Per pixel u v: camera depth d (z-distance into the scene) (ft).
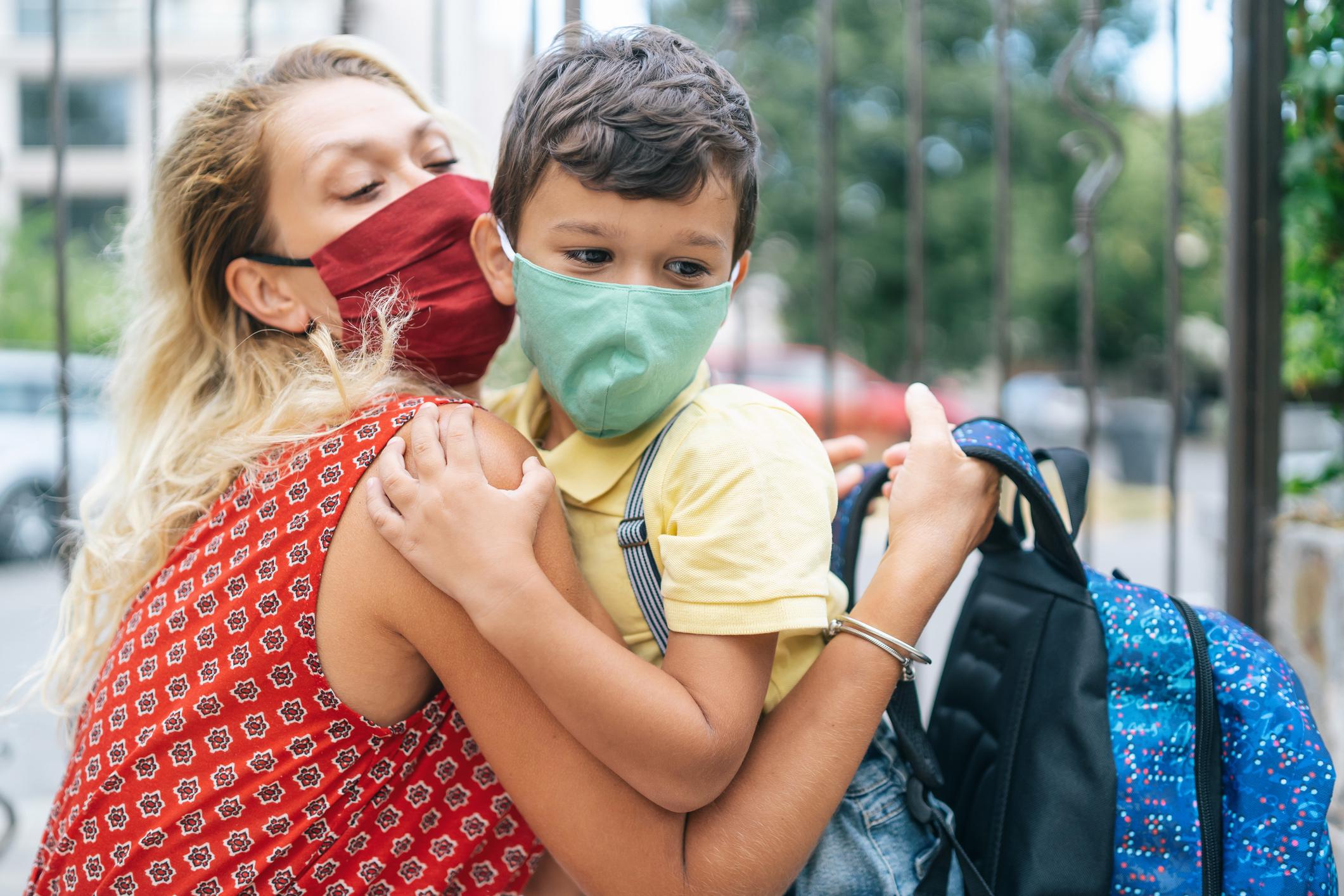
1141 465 32.73
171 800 3.20
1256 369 6.25
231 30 50.83
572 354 3.37
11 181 54.34
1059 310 49.67
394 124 4.04
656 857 3.08
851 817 3.65
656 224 3.31
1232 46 6.21
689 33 46.65
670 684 3.01
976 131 46.80
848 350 48.26
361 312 3.93
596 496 3.57
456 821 3.35
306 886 3.22
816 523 3.27
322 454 3.27
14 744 10.19
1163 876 3.33
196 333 4.30
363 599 3.14
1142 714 3.46
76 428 20.02
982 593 4.17
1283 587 6.19
